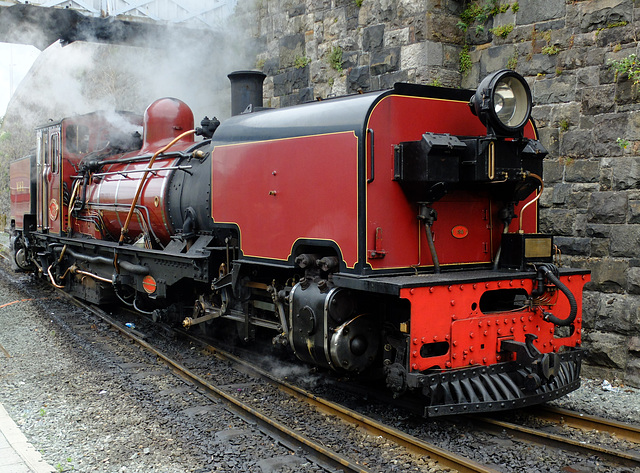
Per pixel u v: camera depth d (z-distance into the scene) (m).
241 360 6.89
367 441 4.74
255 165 6.07
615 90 6.56
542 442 4.71
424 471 4.23
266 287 6.21
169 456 4.53
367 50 8.84
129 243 9.13
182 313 8.12
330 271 5.25
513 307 5.64
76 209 10.34
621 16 6.51
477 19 8.02
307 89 10.07
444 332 4.80
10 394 5.98
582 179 6.85
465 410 4.67
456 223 5.43
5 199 23.84
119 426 5.13
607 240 6.62
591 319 6.73
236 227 6.37
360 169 4.82
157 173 8.20
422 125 5.19
